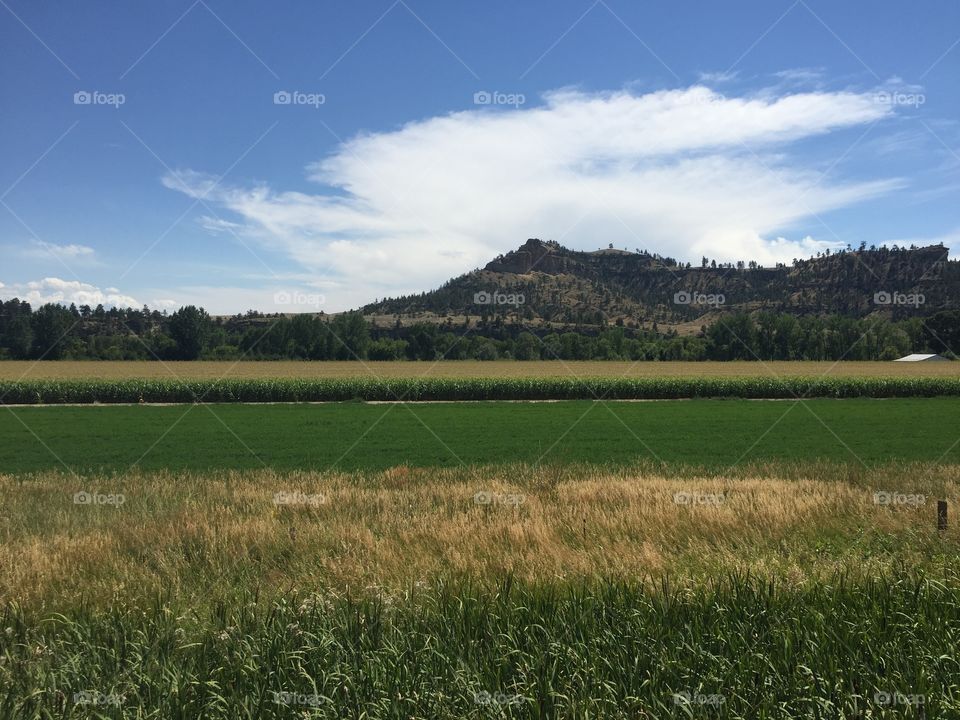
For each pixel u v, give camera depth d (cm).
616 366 7488
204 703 454
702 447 2469
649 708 438
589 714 430
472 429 3019
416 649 518
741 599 599
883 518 977
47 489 1379
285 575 738
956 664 501
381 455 2277
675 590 616
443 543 852
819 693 466
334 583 687
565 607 586
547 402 4431
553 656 498
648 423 3253
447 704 445
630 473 1706
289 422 3291
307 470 1948
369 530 920
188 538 879
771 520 965
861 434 2830
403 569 729
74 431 2938
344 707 442
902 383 4806
